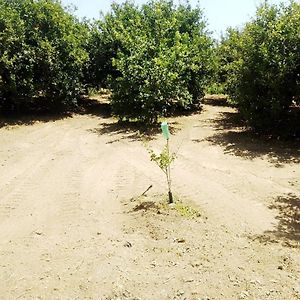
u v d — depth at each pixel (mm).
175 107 19906
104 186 9039
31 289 4688
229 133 14688
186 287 4570
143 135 14711
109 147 13062
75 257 5438
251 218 6820
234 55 17297
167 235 6031
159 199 7820
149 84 15109
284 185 8703
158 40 17641
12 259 5523
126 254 5434
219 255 5355
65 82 19234
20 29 17609
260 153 11578
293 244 5727
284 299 4309
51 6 19016
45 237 6297
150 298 4395
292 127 12914
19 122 17906
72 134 15641
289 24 12273
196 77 20391
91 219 7008
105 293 4516
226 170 9938
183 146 12789
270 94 12812
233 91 14703
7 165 11266
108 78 17359
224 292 4457
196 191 8312
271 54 12359
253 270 4938
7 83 17641
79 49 19688
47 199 8328
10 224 7043
